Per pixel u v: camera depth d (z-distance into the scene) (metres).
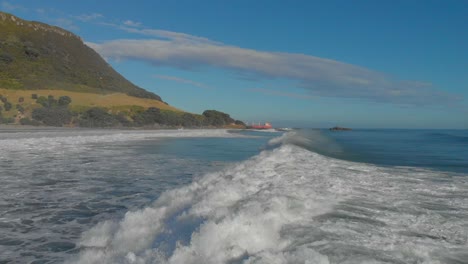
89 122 59.47
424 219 4.43
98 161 14.80
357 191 6.21
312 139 26.17
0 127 45.53
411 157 14.39
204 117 90.56
